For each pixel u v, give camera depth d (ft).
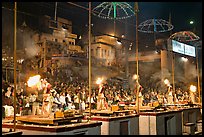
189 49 57.62
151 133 35.53
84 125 25.00
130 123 32.94
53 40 79.25
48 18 62.49
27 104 36.35
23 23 71.97
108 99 44.83
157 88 76.28
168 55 79.46
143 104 45.09
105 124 29.58
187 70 75.46
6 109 29.89
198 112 49.21
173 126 39.60
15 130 22.93
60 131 22.41
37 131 23.06
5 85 44.24
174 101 49.03
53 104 29.99
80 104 31.94
